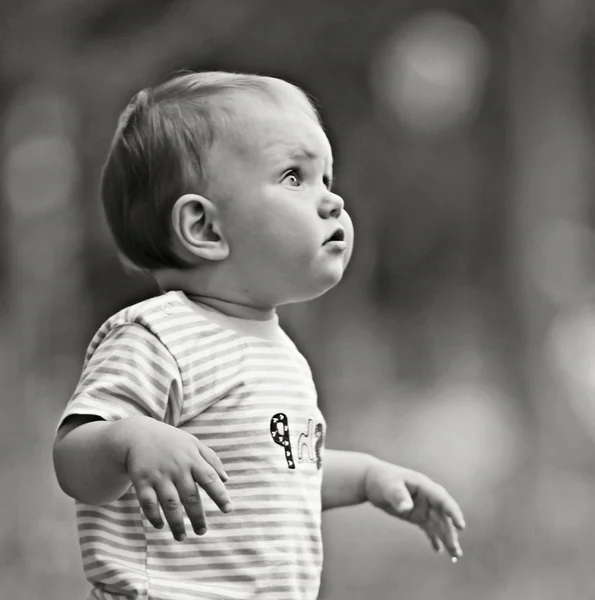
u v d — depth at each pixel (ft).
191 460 22.18
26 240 164.04
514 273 160.66
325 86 163.63
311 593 25.36
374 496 28.86
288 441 25.25
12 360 150.10
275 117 25.88
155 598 23.93
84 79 150.00
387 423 144.97
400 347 181.06
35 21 149.59
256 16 151.02
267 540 24.61
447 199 180.14
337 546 75.15
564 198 163.02
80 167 157.38
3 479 92.27
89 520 24.29
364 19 161.48
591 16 161.58
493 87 170.40
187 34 148.56
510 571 68.59
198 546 24.35
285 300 26.17
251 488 24.68
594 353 155.63
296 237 25.54
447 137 177.88
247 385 25.07
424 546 75.41
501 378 155.33
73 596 61.72
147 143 26.04
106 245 157.17
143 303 25.30
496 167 173.37
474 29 169.07
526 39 161.07
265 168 25.62
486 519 85.66
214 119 25.80
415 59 169.07
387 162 176.65
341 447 129.59
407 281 185.57
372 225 180.34
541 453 125.80
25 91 155.94
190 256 25.85
